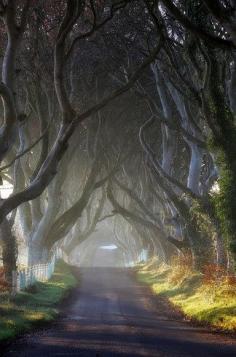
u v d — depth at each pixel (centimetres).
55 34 3734
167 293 4506
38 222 5744
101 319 2977
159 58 3753
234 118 3188
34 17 3562
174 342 2105
